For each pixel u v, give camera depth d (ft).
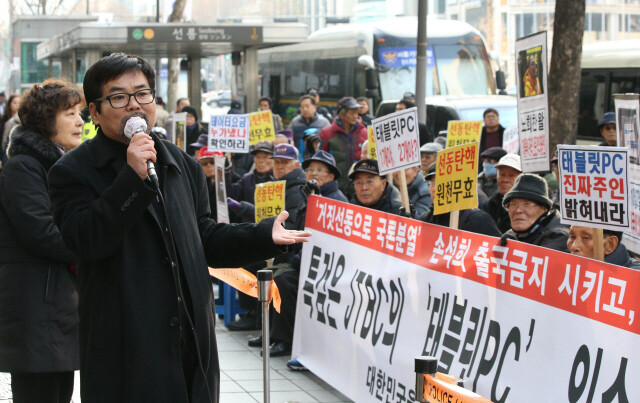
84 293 10.78
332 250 21.26
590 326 12.94
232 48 73.00
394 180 28.55
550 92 36.42
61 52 79.61
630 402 12.12
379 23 72.59
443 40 69.97
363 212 19.95
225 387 21.42
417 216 24.86
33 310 15.07
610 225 14.23
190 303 10.76
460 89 69.56
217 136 32.48
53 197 10.77
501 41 176.55
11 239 15.17
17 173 15.03
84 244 10.15
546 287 13.91
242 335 27.40
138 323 10.39
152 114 10.96
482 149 44.24
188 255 10.79
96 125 11.06
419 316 17.37
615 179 14.07
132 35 66.90
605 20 170.19
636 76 51.72
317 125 50.75
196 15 211.41
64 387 15.89
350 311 20.12
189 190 11.30
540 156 22.76
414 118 21.71
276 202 26.13
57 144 15.52
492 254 15.29
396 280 18.26
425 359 11.81
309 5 195.42
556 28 35.96
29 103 15.28
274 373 22.82
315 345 21.77
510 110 56.08
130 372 10.35
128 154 10.01
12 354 15.01
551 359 13.65
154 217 10.53
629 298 12.29
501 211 25.04
